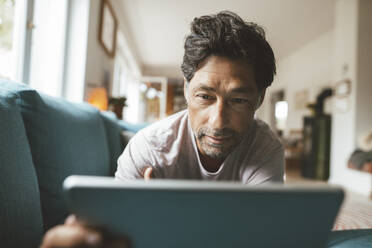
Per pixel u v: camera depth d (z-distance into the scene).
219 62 0.60
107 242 0.29
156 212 0.31
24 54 2.05
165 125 0.83
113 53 4.30
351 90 4.17
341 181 4.30
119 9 4.83
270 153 0.82
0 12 1.86
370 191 3.43
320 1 4.60
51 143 0.98
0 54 1.93
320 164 4.93
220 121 0.62
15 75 2.02
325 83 5.86
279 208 0.32
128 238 0.32
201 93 0.62
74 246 0.27
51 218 0.96
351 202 3.03
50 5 2.68
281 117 8.37
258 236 0.33
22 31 2.03
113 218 0.31
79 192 0.30
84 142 1.26
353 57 4.16
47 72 2.65
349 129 4.18
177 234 0.32
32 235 0.73
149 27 6.05
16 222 0.67
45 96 1.14
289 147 6.47
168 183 0.31
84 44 2.88
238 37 0.60
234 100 0.61
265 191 0.31
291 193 0.31
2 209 0.63
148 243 0.32
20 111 0.90
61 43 2.71
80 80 2.86
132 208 0.31
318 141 4.96
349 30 4.28
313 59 6.41
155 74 9.68
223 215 0.32
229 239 0.33
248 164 0.81
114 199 0.31
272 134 0.89
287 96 7.69
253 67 0.63
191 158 0.81
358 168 3.49
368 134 3.78
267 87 0.71
